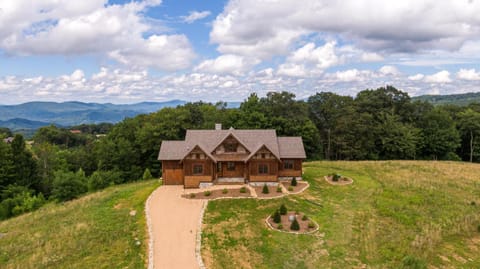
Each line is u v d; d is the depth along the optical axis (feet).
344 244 87.25
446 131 256.11
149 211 105.81
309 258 80.18
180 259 77.00
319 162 198.80
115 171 201.46
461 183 147.33
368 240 89.92
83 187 161.27
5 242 89.30
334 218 104.47
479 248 89.61
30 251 82.02
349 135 242.17
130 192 131.64
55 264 74.69
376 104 265.54
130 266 73.87
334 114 258.57
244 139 148.87
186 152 138.92
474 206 117.91
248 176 139.95
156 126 205.26
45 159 214.48
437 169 177.47
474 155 269.64
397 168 178.40
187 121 226.79
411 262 77.15
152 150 209.36
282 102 234.38
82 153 244.22
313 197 123.54
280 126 216.13
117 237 87.30
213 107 269.23
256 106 224.74
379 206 115.14
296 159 146.72
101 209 110.93
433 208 114.83
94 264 74.43
